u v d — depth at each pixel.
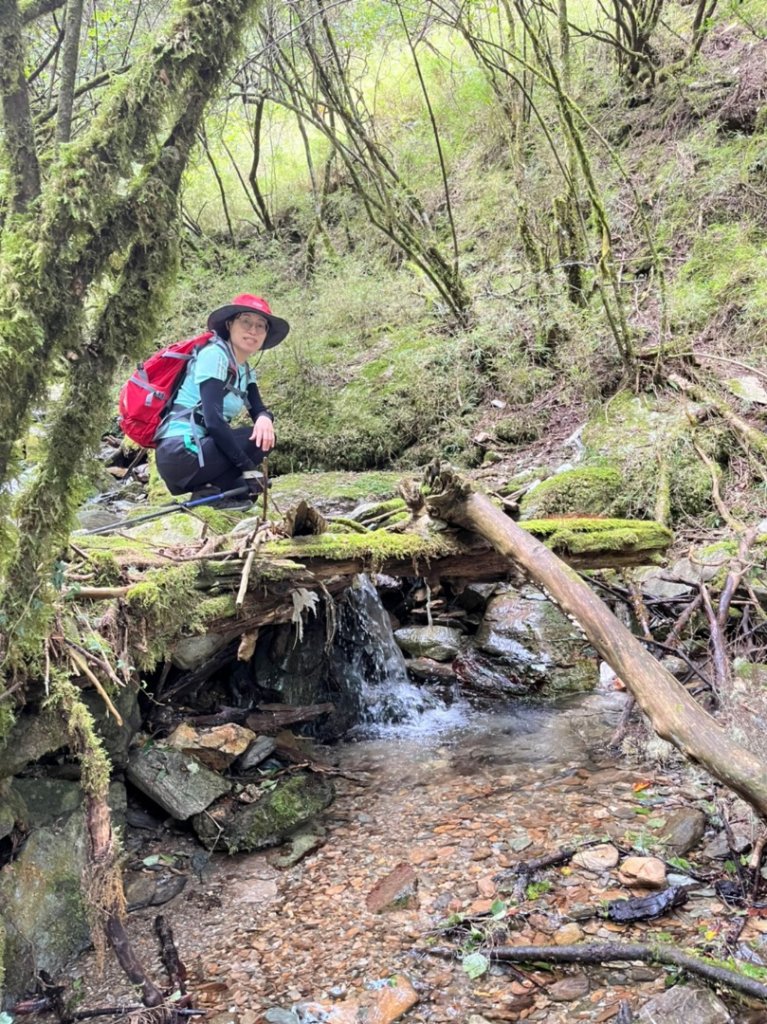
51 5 2.55
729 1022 1.80
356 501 5.17
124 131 1.66
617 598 4.07
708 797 2.78
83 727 2.11
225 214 9.06
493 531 2.76
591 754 3.29
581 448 5.27
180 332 7.04
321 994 2.06
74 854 2.37
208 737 3.01
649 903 2.22
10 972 2.07
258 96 6.57
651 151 6.92
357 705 3.88
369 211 6.01
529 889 2.38
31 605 1.90
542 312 5.99
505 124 6.85
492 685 4.09
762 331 5.19
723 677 3.13
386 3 6.32
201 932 2.37
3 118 1.91
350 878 2.56
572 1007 1.91
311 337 6.91
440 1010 1.96
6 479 1.77
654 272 5.71
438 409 6.13
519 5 5.14
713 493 4.45
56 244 1.65
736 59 7.01
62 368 1.82
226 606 2.86
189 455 3.94
